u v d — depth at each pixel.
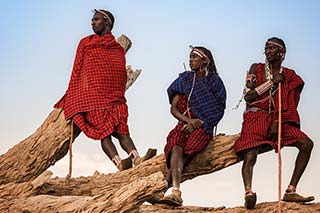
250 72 9.66
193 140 9.76
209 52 10.06
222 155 9.84
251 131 9.50
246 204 9.20
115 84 10.48
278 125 9.47
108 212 8.15
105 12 10.72
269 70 9.62
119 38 11.03
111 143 10.22
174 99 9.98
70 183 9.74
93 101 10.33
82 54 10.55
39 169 10.41
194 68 10.00
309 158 9.45
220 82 10.02
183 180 10.00
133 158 10.18
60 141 10.42
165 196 9.31
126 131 10.32
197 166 9.87
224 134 10.12
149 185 8.03
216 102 9.94
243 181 9.33
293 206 9.18
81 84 10.46
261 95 9.59
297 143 9.48
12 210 8.70
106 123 10.27
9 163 10.41
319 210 9.11
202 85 9.94
